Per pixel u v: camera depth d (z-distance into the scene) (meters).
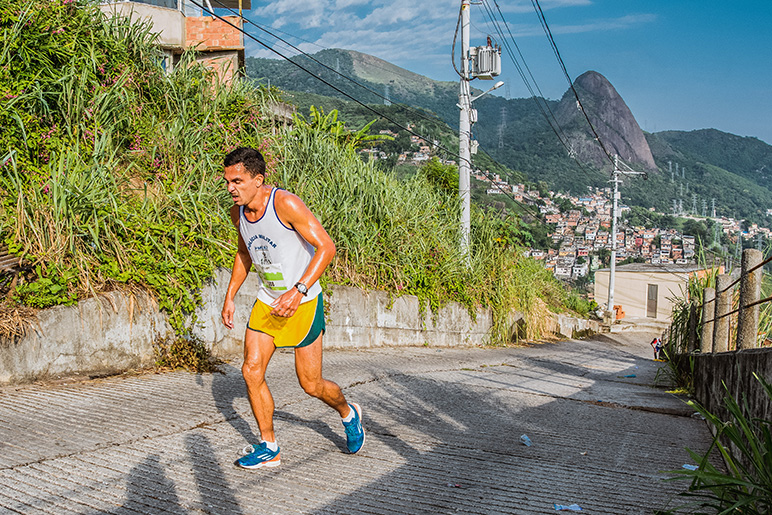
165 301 6.11
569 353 15.58
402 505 2.89
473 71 14.82
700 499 3.13
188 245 6.83
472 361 10.14
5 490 2.78
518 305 16.75
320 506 2.83
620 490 3.26
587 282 58.94
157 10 14.34
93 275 5.69
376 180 11.64
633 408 6.29
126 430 3.91
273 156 10.03
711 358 5.91
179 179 7.85
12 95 6.73
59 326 5.18
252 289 7.49
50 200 5.73
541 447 4.23
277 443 3.71
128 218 6.41
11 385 4.81
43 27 7.57
